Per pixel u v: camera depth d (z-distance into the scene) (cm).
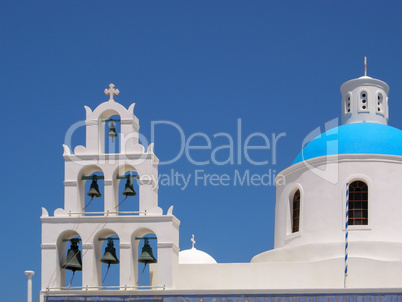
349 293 3794
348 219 4328
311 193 4419
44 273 3994
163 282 3944
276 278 4194
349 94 4766
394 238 4272
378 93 4744
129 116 4134
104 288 4041
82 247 4006
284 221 4534
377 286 4056
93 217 4025
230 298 3862
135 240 4084
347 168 4372
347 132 4544
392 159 4378
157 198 4166
